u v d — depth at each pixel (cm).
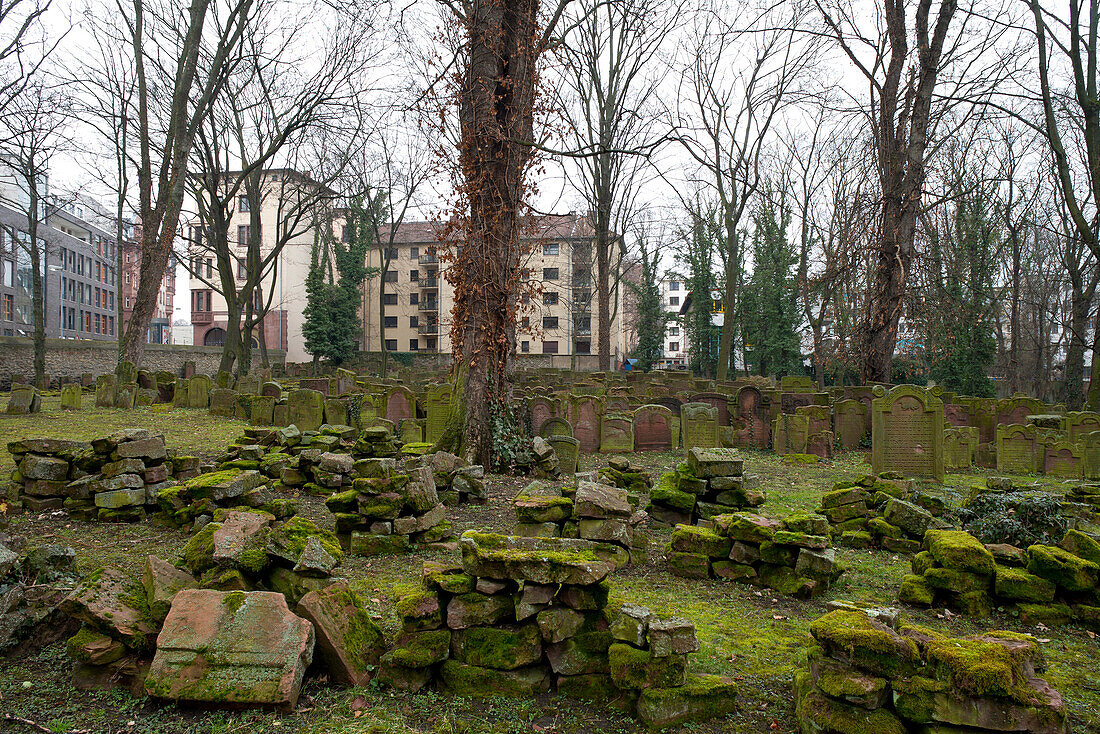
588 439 1561
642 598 544
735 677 396
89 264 5588
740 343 4788
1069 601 516
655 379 3225
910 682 305
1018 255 3059
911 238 1914
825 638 322
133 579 407
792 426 1584
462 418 1146
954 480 1270
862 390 1838
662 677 345
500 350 1170
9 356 2755
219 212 2823
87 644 358
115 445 764
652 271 5191
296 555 423
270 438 1049
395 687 364
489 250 1150
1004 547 563
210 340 6066
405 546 654
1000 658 303
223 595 369
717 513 755
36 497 769
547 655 374
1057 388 3491
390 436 1057
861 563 658
